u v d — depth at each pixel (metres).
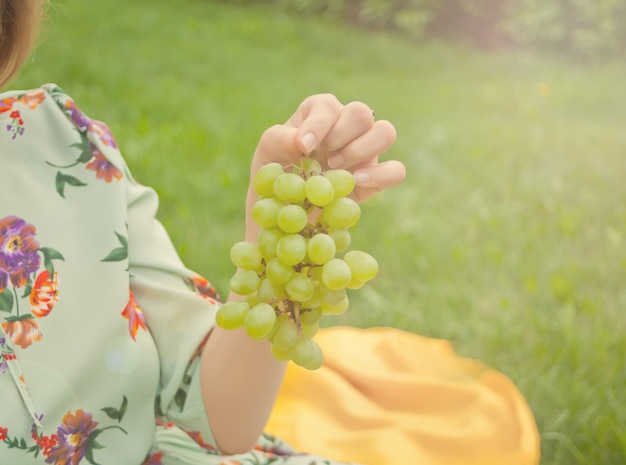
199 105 5.18
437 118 5.50
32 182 1.18
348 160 1.01
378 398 2.42
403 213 3.83
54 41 6.15
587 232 3.76
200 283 1.35
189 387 1.29
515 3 8.48
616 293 3.21
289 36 8.02
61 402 1.13
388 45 8.20
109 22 7.32
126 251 1.22
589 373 2.56
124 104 4.95
